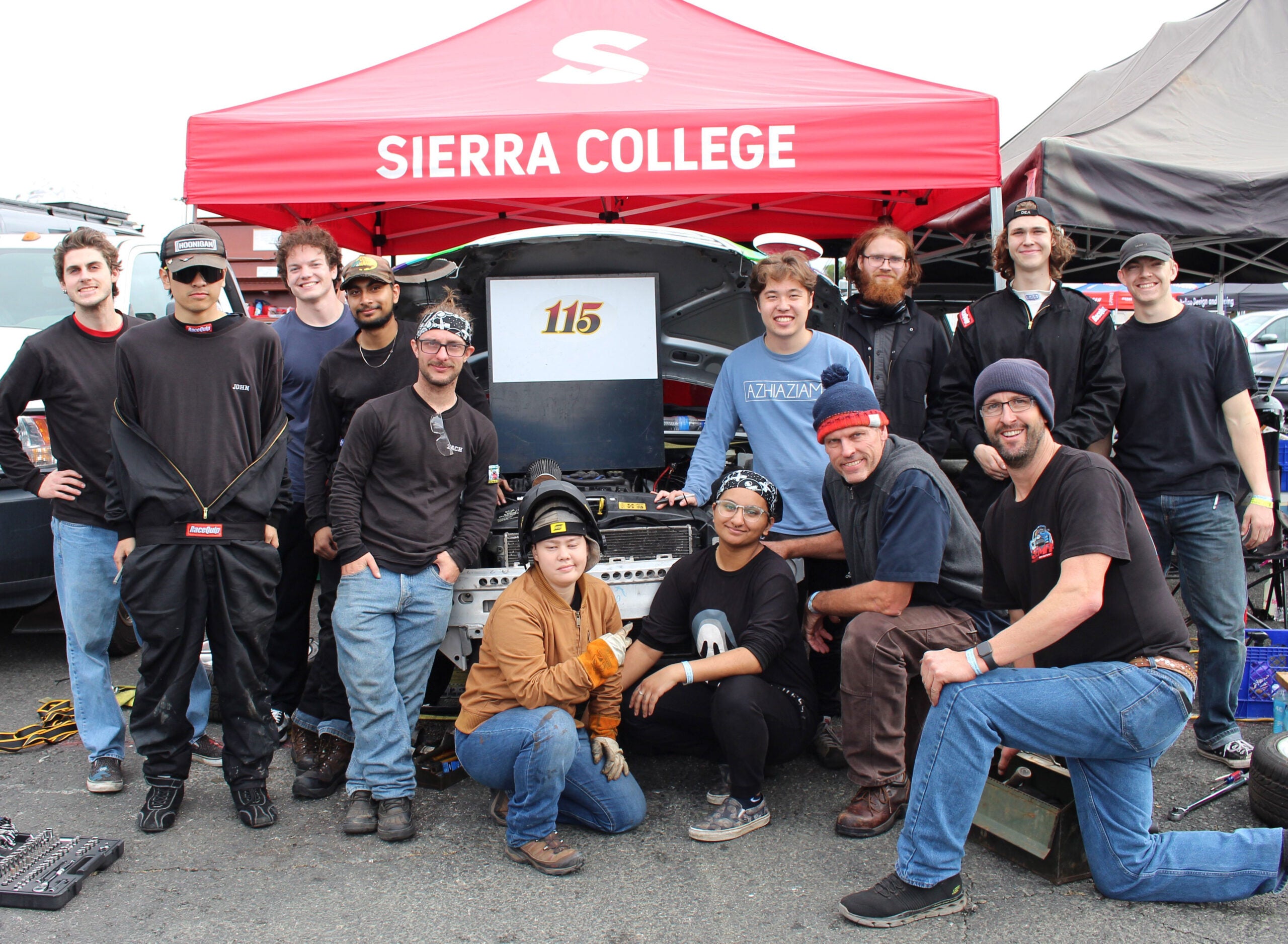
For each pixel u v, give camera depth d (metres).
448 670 3.96
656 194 4.72
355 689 3.15
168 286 3.35
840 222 7.75
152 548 3.08
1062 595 2.50
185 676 3.16
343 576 3.21
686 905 2.68
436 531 3.28
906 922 2.55
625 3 6.05
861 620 3.16
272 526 3.31
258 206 6.08
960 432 3.99
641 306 4.10
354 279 3.47
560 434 4.07
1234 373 3.58
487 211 7.24
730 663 3.18
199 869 2.91
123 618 5.10
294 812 3.35
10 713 4.37
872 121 4.64
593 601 3.20
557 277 4.08
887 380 4.25
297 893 2.77
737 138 4.64
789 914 2.62
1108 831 2.62
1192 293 13.53
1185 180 5.33
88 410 3.49
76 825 3.22
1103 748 2.54
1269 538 3.58
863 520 3.30
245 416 3.21
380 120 4.66
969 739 2.54
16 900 2.66
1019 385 2.65
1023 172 5.63
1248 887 2.57
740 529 3.29
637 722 3.45
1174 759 3.69
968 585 3.26
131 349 3.11
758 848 3.04
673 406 4.84
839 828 3.11
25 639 5.61
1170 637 2.58
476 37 5.86
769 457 3.86
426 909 2.67
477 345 4.24
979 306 4.04
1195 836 2.63
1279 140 6.10
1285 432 5.91
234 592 3.16
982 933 2.51
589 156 4.67
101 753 3.50
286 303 9.43
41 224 6.11
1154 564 2.63
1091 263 8.30
